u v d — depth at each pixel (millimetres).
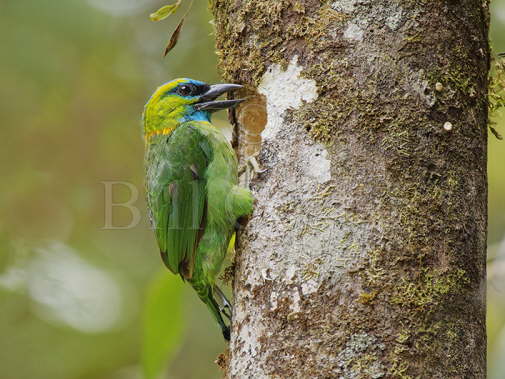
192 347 16328
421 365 6352
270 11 7531
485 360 6789
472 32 7156
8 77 15188
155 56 16297
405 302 6469
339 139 6938
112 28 15969
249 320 7098
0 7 15086
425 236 6613
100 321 15477
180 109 10188
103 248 16250
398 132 6801
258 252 7188
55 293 15000
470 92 7023
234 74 7980
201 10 15859
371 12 7059
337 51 7102
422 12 7004
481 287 6824
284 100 7332
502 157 15602
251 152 8570
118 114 16062
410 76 6891
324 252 6734
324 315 6602
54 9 15328
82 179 15820
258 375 6844
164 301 9602
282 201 7121
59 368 14875
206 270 9180
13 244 15141
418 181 6715
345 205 6766
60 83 15594
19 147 15703
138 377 15312
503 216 15734
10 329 14867
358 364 6387
